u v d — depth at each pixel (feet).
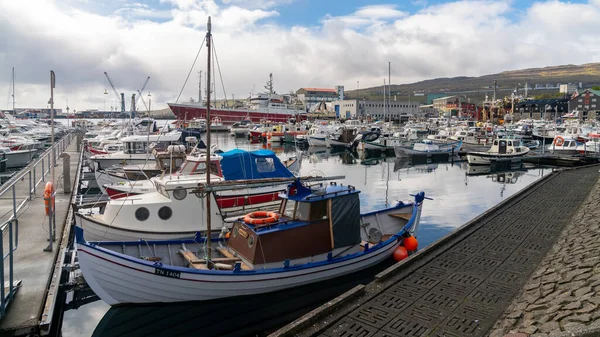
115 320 34.42
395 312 27.61
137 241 39.34
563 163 141.08
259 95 361.10
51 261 36.63
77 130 234.58
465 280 32.96
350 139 195.72
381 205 77.97
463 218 68.08
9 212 52.75
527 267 35.88
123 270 32.89
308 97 604.90
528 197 69.41
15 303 29.01
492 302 29.07
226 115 336.29
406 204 53.21
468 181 108.88
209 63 35.17
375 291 30.68
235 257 38.63
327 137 198.29
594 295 25.04
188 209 44.45
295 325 25.16
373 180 109.70
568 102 399.24
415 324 26.00
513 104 409.49
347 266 39.50
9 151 113.70
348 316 27.09
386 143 181.78
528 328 23.52
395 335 24.71
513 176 119.75
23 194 64.59
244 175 53.01
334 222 39.37
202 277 33.71
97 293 33.58
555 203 64.08
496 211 58.08
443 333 24.88
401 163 152.35
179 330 33.50
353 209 40.81
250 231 36.78
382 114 482.69
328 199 39.09
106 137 150.20
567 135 170.40
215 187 36.45
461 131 211.61
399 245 45.34
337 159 164.86
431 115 490.90
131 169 74.74
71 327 33.99
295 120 320.70
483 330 25.22
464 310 27.86
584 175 98.12
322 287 38.63
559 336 19.66
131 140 101.40
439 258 38.17
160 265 33.17
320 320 26.43
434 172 127.65
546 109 379.35
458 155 165.37
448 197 86.48
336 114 469.16
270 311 36.14
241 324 34.27
